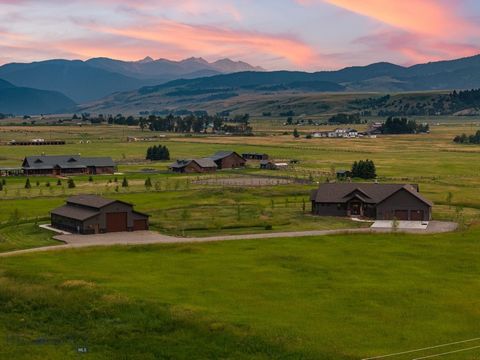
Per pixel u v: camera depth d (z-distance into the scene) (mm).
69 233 117375
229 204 152125
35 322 65812
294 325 59656
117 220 119250
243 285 73188
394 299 67312
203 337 58500
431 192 171375
